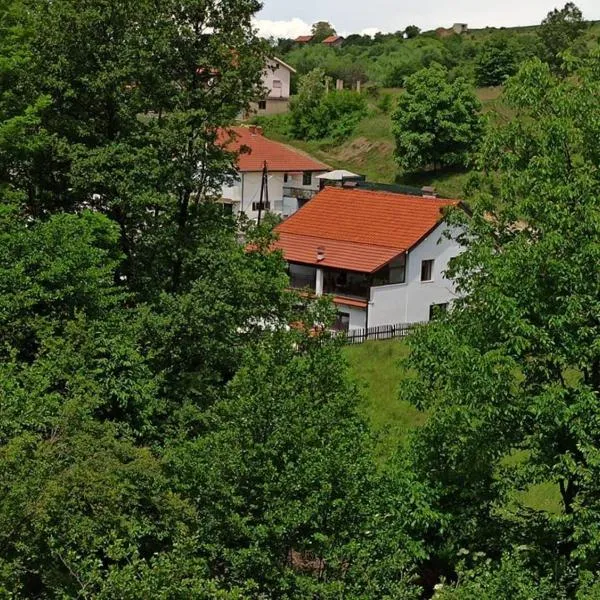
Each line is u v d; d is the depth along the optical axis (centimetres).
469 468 1861
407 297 4241
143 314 2506
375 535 1507
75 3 2709
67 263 2264
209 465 1537
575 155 1850
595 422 1678
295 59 12262
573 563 1752
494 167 1973
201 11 2770
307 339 1958
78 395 1822
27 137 2552
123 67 2658
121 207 2683
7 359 2125
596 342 1661
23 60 2550
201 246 2759
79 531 1433
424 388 1914
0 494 1410
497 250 1912
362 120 8775
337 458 1488
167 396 2486
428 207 4431
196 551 1503
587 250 1686
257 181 6475
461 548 1836
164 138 2669
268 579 1470
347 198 4691
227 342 2612
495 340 1823
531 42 9144
